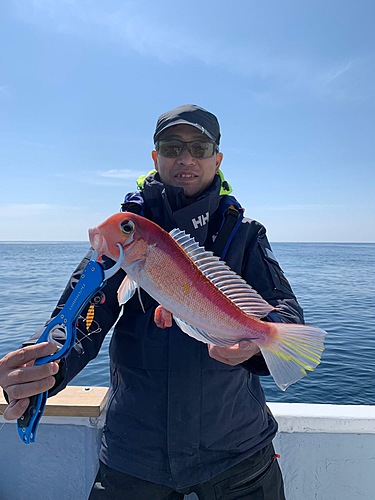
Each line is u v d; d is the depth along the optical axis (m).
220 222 2.18
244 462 1.86
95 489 1.88
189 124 2.08
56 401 2.32
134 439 1.84
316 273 34.41
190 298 1.60
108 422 1.98
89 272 1.51
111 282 1.99
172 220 2.08
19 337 9.34
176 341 1.87
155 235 1.57
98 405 2.27
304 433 2.40
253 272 2.08
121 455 1.85
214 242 2.08
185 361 1.84
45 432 2.34
